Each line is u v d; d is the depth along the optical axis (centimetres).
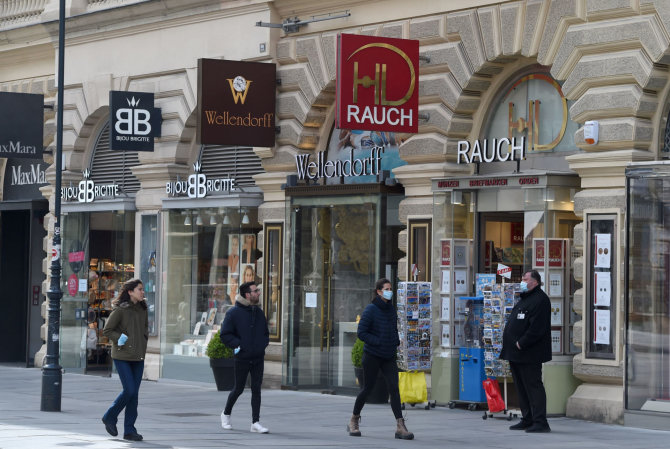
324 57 4788
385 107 4181
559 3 3878
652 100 3678
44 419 3784
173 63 5516
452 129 4281
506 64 4181
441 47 4316
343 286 4625
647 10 3641
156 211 5597
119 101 5422
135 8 5638
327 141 4938
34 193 6606
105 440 3216
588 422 3731
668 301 3612
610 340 3709
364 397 3409
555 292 3844
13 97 6006
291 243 4841
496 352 3825
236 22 5188
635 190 3597
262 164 5100
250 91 4878
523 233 4266
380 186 4469
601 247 3744
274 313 5003
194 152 5559
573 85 3838
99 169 6138
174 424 3716
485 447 3164
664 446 3188
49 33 6266
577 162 3809
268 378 4997
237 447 3091
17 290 6838
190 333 5303
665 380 3581
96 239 6012
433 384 4172
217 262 5234
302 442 3234
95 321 5962
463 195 4169
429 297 4166
